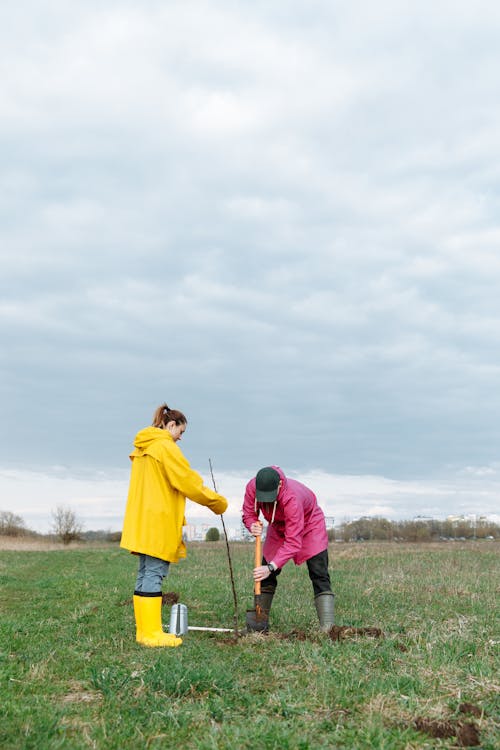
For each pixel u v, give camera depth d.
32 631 7.00
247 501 6.77
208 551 22.80
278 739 3.53
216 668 4.80
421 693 4.33
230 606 8.80
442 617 7.69
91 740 3.61
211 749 3.46
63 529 45.19
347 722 3.86
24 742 3.51
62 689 4.64
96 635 6.67
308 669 4.97
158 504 6.26
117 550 26.58
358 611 8.16
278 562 6.42
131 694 4.43
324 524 6.91
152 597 6.21
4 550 25.88
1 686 4.60
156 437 6.41
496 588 10.20
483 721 3.81
